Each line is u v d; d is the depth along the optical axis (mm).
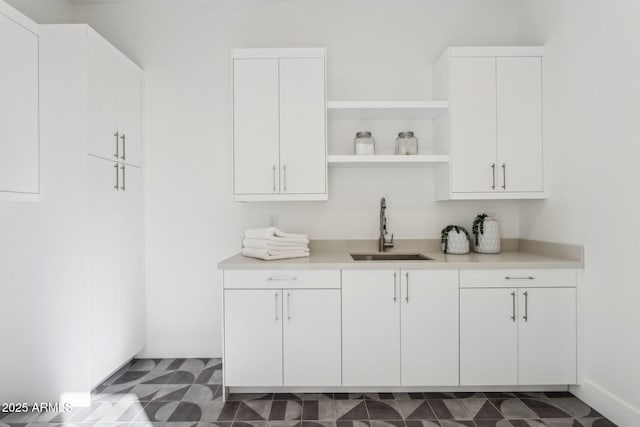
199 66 2951
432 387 2334
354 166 2820
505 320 2256
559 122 2410
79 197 2195
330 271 2256
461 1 2930
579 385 2252
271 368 2258
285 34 2957
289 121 2557
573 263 2240
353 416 2078
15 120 2039
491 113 2547
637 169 1850
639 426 1833
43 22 2635
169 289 2951
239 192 2561
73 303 2195
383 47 2951
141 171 2891
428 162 2623
